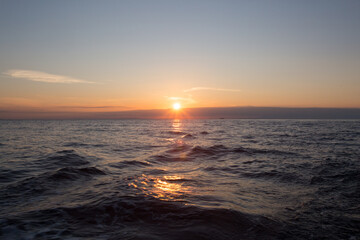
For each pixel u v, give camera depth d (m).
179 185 7.28
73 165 10.78
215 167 10.41
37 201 5.78
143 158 12.76
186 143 20.27
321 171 9.19
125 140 23.42
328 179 8.05
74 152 14.21
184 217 4.65
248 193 6.58
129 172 9.40
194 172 9.41
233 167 10.40
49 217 4.73
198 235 3.96
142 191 6.40
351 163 10.55
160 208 5.09
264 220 4.66
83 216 4.78
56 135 29.91
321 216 4.96
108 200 5.61
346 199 6.08
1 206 5.45
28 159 12.10
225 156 13.22
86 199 5.80
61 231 4.14
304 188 7.12
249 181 8.02
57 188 6.89
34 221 4.55
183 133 33.84
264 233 4.16
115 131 39.44
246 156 13.18
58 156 12.64
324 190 6.88
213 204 5.41
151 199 5.64
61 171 8.44
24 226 4.34
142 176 8.51
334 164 10.38
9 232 4.10
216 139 24.03
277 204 5.69
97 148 16.98
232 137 26.23
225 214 4.76
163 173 9.17
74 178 7.99
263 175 8.85
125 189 6.63
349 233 4.23
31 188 6.83
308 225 4.52
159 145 18.98
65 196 6.13
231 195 6.32
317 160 11.54
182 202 5.47
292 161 11.48
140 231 4.11
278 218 4.81
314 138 23.97
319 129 41.22
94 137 27.06
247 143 19.83
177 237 3.88
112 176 8.66
